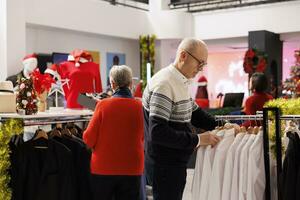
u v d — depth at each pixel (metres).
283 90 8.24
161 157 2.43
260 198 2.82
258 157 2.81
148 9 12.11
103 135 3.03
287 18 10.04
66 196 2.95
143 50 10.95
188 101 2.47
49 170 2.93
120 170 3.02
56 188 2.94
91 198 3.13
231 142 2.88
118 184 3.08
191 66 2.40
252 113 4.74
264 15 10.37
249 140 2.85
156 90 2.34
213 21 11.19
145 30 11.36
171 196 2.46
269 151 2.85
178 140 2.29
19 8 7.83
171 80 2.38
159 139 2.27
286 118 2.81
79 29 9.30
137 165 3.08
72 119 3.15
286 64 10.88
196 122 2.91
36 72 3.54
